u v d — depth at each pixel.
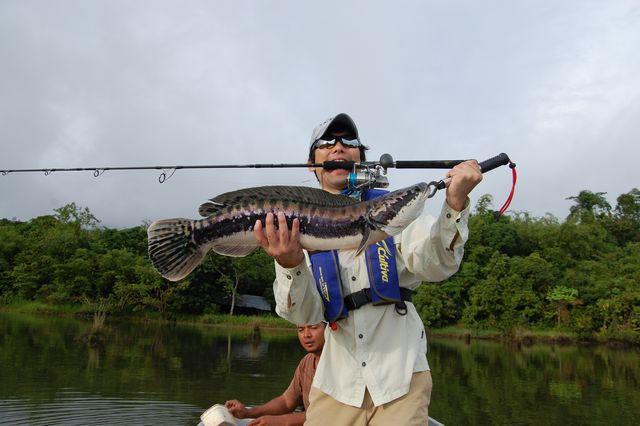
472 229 52.44
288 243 3.47
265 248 3.54
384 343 3.84
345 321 3.94
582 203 67.44
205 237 3.64
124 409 14.06
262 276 57.56
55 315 50.75
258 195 3.65
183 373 20.39
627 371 25.16
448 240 3.57
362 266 3.97
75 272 54.53
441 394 18.89
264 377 20.03
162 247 3.58
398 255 4.08
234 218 3.62
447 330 45.09
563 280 44.44
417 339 3.96
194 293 53.38
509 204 3.77
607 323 39.94
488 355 31.97
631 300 39.25
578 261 51.50
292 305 3.73
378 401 3.71
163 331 40.78
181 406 14.66
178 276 3.58
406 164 4.33
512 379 22.27
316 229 3.60
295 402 6.87
